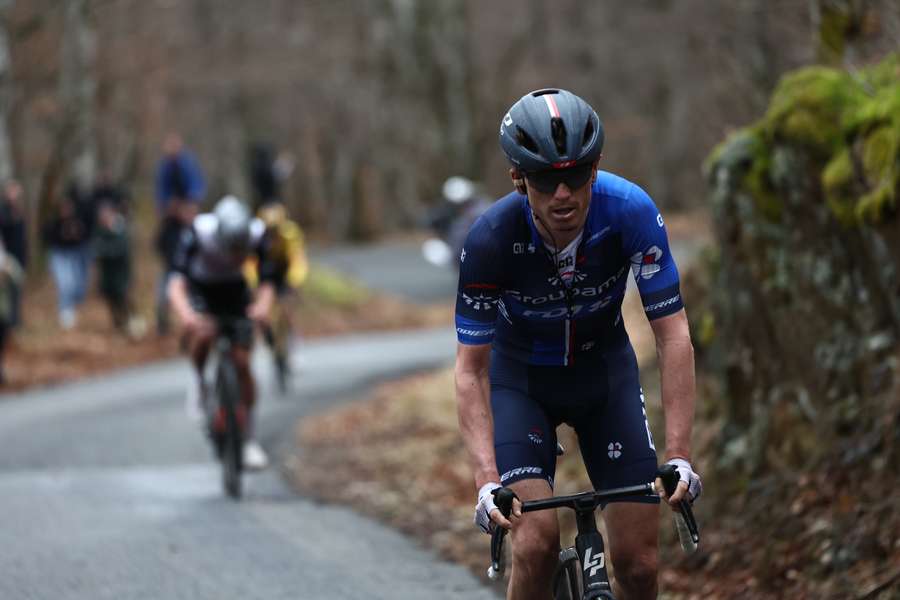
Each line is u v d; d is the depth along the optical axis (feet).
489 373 32.83
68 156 179.83
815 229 45.83
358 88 319.68
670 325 30.27
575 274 30.68
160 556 49.34
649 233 30.14
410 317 173.88
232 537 53.21
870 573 37.81
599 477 32.30
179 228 140.87
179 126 302.04
